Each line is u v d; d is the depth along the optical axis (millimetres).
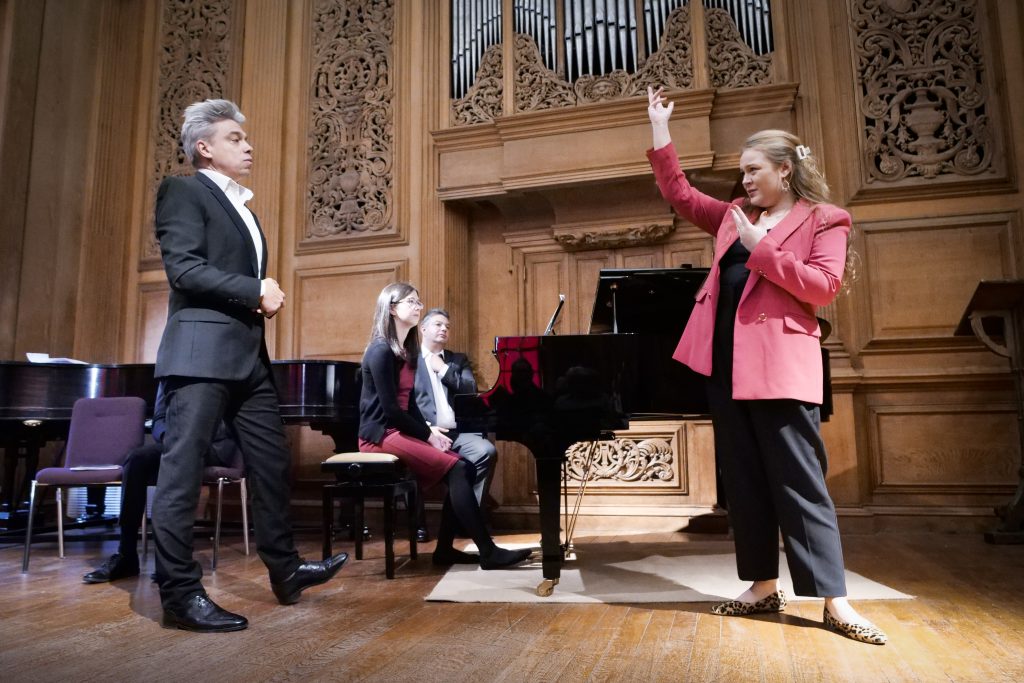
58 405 4004
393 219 5449
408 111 5566
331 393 4145
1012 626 2014
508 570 3016
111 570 2900
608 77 5109
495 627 2051
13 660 1761
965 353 4441
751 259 1938
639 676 1592
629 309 2766
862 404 4551
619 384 2453
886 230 4625
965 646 1814
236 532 4676
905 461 4457
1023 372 3818
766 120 4762
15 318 5359
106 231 5906
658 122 2416
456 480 3102
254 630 2039
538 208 5371
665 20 5082
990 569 2986
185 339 2180
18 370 3939
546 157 4992
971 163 4559
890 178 4652
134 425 3404
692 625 2049
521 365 2514
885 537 4152
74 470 3180
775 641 1870
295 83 5812
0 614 2287
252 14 5957
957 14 4715
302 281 5559
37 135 5605
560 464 2539
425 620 2146
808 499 1956
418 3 5652
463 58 5488
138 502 3012
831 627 1978
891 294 4570
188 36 6125
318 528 4730
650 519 4695
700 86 4879
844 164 4742
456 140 5273
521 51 5305
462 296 5410
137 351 5855
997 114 4562
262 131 5742
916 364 4492
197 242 2219
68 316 5715
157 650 1842
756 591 2199
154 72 6180
